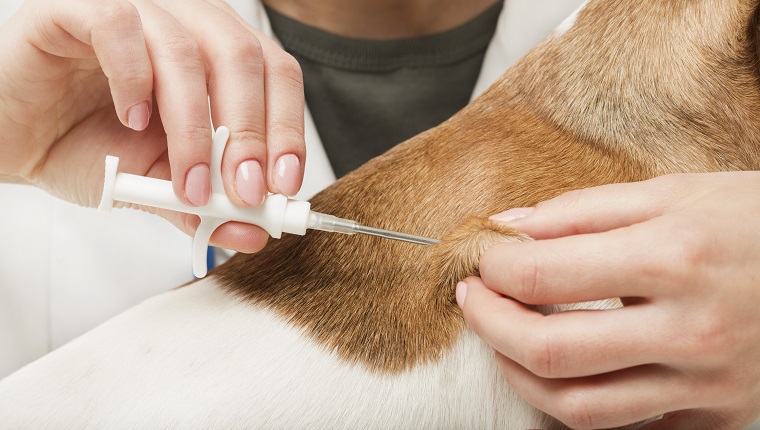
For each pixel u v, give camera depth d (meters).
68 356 0.83
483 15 1.55
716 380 0.70
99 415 0.77
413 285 0.82
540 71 0.98
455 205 0.87
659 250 0.66
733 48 0.92
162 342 0.82
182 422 0.76
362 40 1.52
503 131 0.94
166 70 0.78
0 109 0.96
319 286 0.85
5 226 1.39
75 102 1.01
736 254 0.67
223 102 0.78
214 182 0.78
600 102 0.93
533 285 0.70
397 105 1.55
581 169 0.89
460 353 0.80
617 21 0.95
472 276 0.79
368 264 0.85
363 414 0.78
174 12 0.87
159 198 0.78
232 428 0.76
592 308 0.82
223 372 0.79
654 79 0.92
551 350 0.68
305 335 0.81
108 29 0.77
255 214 0.78
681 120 0.91
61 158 1.04
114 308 1.41
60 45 0.88
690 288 0.66
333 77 1.53
